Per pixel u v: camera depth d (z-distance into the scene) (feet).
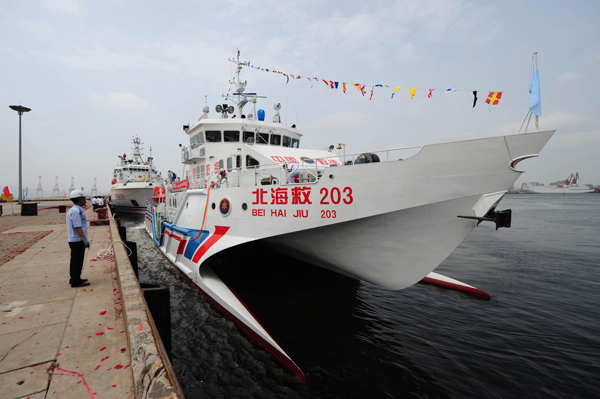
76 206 19.67
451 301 28.25
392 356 19.26
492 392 16.03
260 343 20.26
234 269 34.50
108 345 12.50
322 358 19.07
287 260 34.09
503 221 17.04
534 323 23.85
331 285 30.86
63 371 10.62
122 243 30.19
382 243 21.52
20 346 12.22
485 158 16.79
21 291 18.78
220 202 28.60
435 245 19.67
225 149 35.27
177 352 19.31
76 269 19.39
